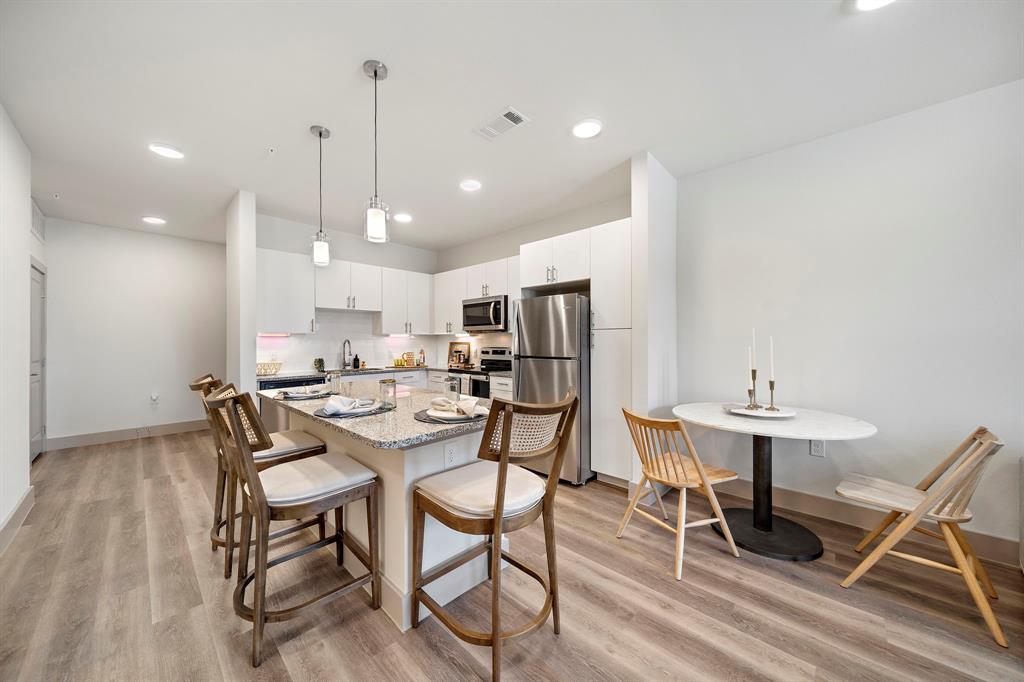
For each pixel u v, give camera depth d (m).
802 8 1.55
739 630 1.54
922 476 2.24
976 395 2.10
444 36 1.67
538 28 1.64
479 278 4.64
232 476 1.82
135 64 1.82
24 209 2.45
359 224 4.44
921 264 2.24
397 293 4.95
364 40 1.69
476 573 1.84
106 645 1.43
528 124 2.37
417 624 1.55
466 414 1.67
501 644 1.32
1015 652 1.42
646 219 2.74
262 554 1.38
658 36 1.69
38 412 3.73
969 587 1.54
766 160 2.76
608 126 2.41
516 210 3.97
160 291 4.61
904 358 2.29
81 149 2.59
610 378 3.07
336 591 1.52
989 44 1.74
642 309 2.78
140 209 3.76
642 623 1.58
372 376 4.64
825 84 2.02
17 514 2.30
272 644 1.46
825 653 1.43
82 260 4.14
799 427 2.00
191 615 1.60
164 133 2.42
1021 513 1.92
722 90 2.06
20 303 2.39
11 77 1.89
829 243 2.52
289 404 2.09
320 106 2.17
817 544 2.14
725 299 2.94
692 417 2.26
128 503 2.68
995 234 2.06
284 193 3.43
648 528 2.41
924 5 1.54
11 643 1.44
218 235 4.64
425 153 2.72
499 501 1.26
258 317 3.82
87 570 1.90
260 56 1.78
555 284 3.52
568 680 1.31
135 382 4.44
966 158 2.12
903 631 1.54
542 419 1.34
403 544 1.57
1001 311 2.05
